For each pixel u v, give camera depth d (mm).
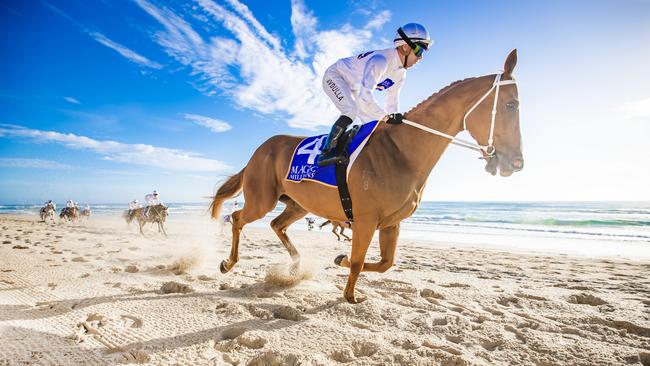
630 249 11461
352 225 3457
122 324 3043
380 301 3549
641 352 2500
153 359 2379
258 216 4367
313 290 4113
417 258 8578
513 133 2994
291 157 4020
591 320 3252
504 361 2410
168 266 5688
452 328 2938
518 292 4414
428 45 3412
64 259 6535
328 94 3674
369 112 3230
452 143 3262
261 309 3342
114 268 5516
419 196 3418
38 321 3082
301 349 2535
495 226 23234
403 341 2664
